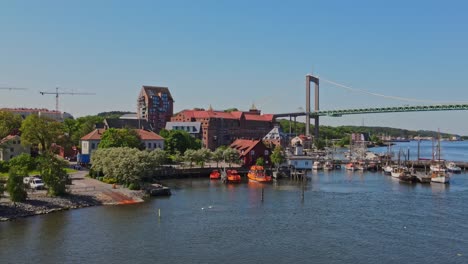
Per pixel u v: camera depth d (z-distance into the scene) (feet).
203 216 336.08
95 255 243.40
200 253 249.55
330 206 380.17
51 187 366.22
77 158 630.74
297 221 323.16
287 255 247.70
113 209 352.90
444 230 299.38
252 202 397.80
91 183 442.09
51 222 305.94
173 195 435.12
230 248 258.78
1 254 241.76
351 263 236.22
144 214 337.93
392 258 243.81
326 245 265.34
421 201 407.64
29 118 566.77
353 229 301.22
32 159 505.25
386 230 298.97
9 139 588.09
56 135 574.56
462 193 460.96
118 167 434.30
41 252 246.06
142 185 452.76
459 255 248.52
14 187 330.95
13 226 294.05
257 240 274.57
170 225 306.96
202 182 550.36
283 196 434.71
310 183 548.72
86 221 311.47
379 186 518.78
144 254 246.47
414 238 280.10
